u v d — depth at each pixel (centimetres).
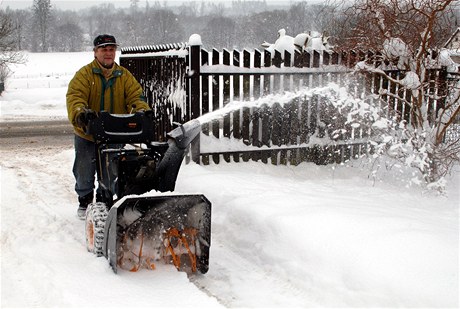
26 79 4891
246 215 532
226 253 505
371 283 383
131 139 492
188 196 428
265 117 787
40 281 408
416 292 358
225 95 763
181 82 782
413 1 682
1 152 1080
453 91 751
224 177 668
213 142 768
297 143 812
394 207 552
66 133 1441
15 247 498
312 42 849
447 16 696
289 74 788
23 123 1712
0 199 676
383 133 807
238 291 424
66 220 596
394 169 768
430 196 649
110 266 434
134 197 411
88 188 591
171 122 830
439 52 761
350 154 837
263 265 471
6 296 385
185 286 411
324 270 421
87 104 548
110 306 371
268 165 791
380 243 418
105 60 547
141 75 987
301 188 645
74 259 462
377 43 742
